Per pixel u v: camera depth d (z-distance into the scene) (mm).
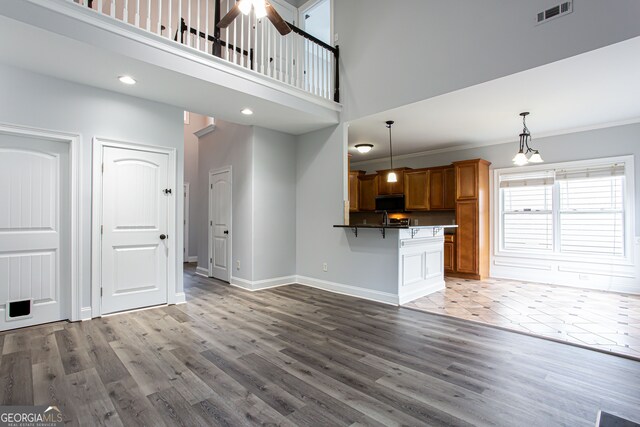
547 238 5656
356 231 4715
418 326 3391
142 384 2191
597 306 4156
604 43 2758
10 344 2834
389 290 4309
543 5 3084
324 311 3916
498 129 5301
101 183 3621
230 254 5496
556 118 4742
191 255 8344
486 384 2219
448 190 6426
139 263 3906
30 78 3189
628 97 3883
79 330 3188
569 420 1824
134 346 2816
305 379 2275
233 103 4074
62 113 3365
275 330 3246
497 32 3369
